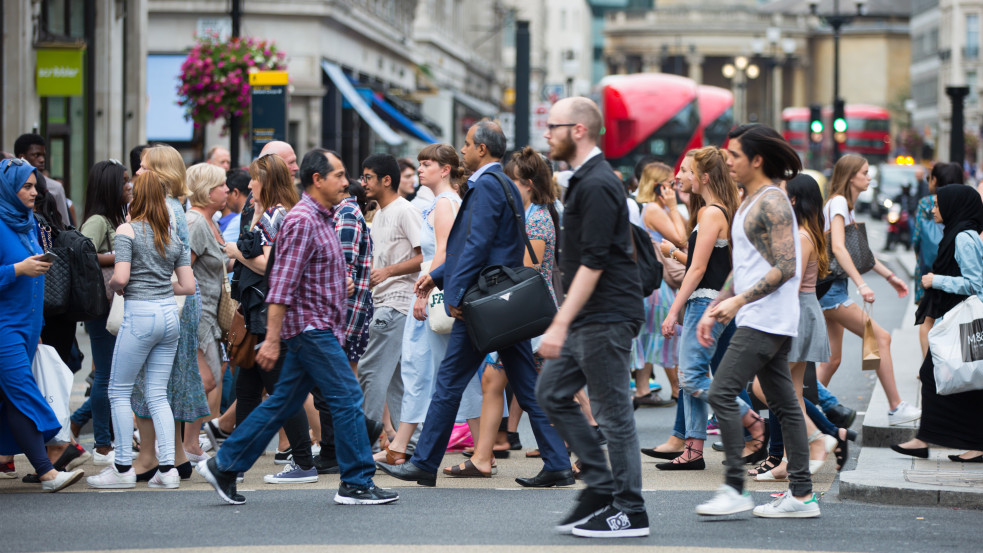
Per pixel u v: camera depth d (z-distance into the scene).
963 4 193.12
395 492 16.28
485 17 146.25
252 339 18.16
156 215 17.14
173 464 17.47
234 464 15.91
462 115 114.44
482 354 16.45
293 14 70.38
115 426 17.34
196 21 68.56
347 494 16.06
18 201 16.78
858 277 20.19
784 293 14.84
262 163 18.33
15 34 39.09
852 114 152.12
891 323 40.00
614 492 14.02
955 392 17.81
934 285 18.16
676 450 19.77
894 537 14.28
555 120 13.66
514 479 18.33
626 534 13.94
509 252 17.00
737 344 14.84
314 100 71.75
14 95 39.19
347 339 18.75
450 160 18.67
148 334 17.12
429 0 108.12
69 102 45.38
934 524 15.04
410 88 101.00
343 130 83.31
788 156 14.93
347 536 14.06
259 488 17.56
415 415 19.02
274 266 15.48
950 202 18.42
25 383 16.86
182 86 41.34
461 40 128.50
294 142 71.50
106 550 13.40
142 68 52.06
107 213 19.00
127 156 51.66
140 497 16.67
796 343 17.81
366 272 18.86
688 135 77.06
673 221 24.09
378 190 20.11
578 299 13.40
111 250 18.86
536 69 190.75
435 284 17.75
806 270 17.97
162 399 17.53
